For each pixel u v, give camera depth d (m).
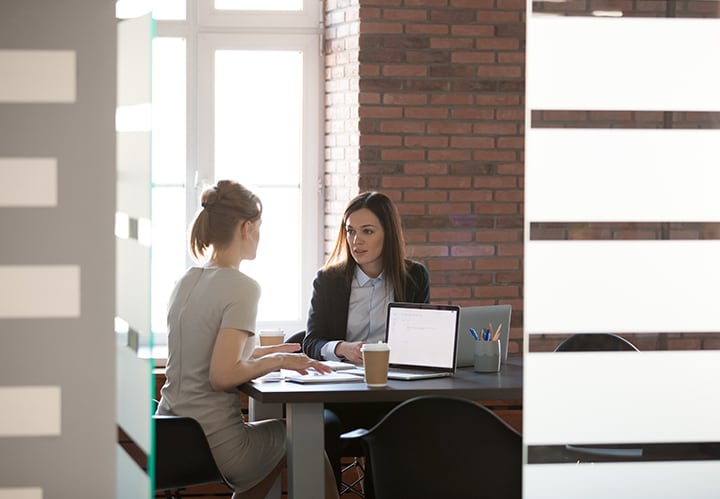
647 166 2.92
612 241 2.90
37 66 2.63
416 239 6.64
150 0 2.47
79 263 2.65
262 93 6.80
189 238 3.97
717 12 2.94
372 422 4.79
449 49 6.61
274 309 6.88
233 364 3.69
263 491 3.96
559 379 2.90
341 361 4.34
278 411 4.33
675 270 2.94
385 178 6.57
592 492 2.92
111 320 2.67
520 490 3.09
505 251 6.77
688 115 2.93
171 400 3.82
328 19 6.76
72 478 2.67
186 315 3.82
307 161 6.85
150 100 2.46
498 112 6.70
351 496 5.47
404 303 4.15
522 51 6.70
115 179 2.66
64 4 2.63
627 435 2.93
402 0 6.54
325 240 6.86
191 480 3.63
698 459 2.96
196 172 6.71
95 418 2.68
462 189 6.68
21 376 2.66
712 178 2.94
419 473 3.18
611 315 2.91
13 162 2.64
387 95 6.55
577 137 2.88
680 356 2.94
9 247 2.64
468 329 4.22
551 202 2.88
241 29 6.72
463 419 3.08
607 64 2.89
